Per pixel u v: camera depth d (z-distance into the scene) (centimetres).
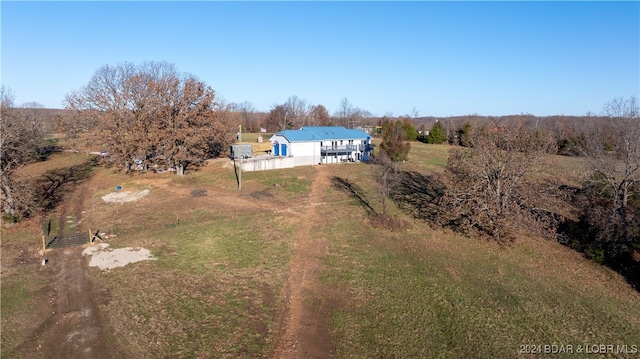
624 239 2589
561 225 3312
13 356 1662
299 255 2798
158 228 3275
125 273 2450
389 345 1795
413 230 3319
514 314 2045
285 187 4691
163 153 5059
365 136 6744
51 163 5838
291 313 2062
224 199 4162
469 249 2922
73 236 3058
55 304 2088
